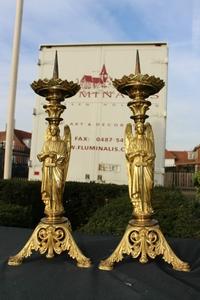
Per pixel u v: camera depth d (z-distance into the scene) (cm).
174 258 239
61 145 249
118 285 207
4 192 663
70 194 705
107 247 282
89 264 237
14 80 762
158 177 692
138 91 242
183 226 411
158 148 691
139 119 244
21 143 3497
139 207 245
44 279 217
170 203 454
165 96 695
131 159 243
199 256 268
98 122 710
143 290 201
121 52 705
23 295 200
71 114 716
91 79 713
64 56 721
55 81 244
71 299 195
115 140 706
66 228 250
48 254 248
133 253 241
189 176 2362
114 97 706
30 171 736
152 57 695
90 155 712
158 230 244
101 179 709
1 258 254
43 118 732
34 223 676
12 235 318
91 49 714
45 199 252
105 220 432
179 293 197
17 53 764
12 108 763
